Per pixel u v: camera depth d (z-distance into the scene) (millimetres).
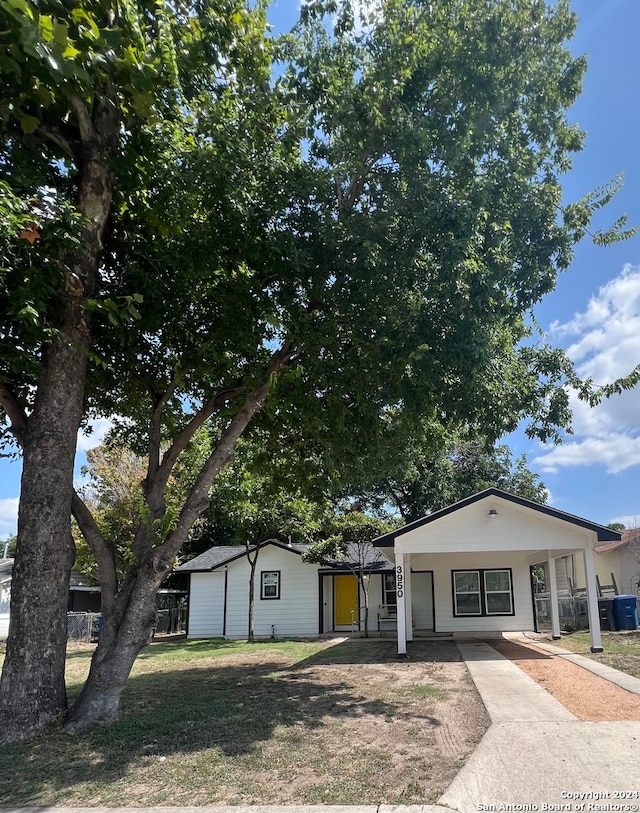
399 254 8305
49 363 7277
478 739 6219
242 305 8875
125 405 10547
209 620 22531
